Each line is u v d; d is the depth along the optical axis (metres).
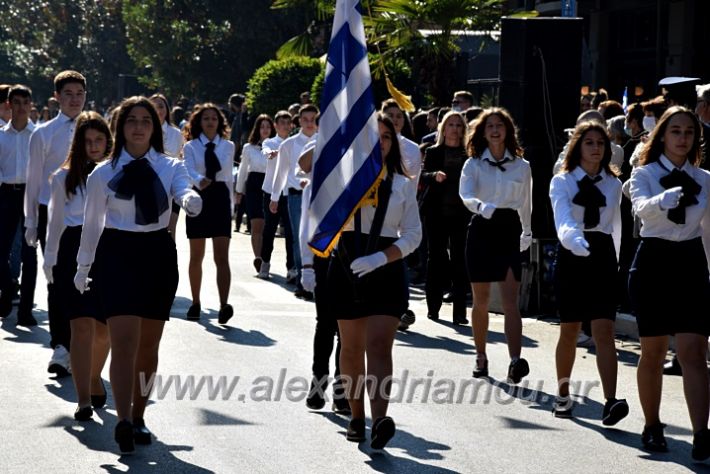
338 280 8.67
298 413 9.85
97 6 64.25
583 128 9.90
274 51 46.94
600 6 33.97
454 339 13.61
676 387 11.25
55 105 34.66
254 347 12.68
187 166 14.20
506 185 11.34
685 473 8.27
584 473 8.23
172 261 8.67
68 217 9.50
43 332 13.32
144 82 50.56
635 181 8.79
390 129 8.77
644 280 8.68
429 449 8.80
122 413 8.38
